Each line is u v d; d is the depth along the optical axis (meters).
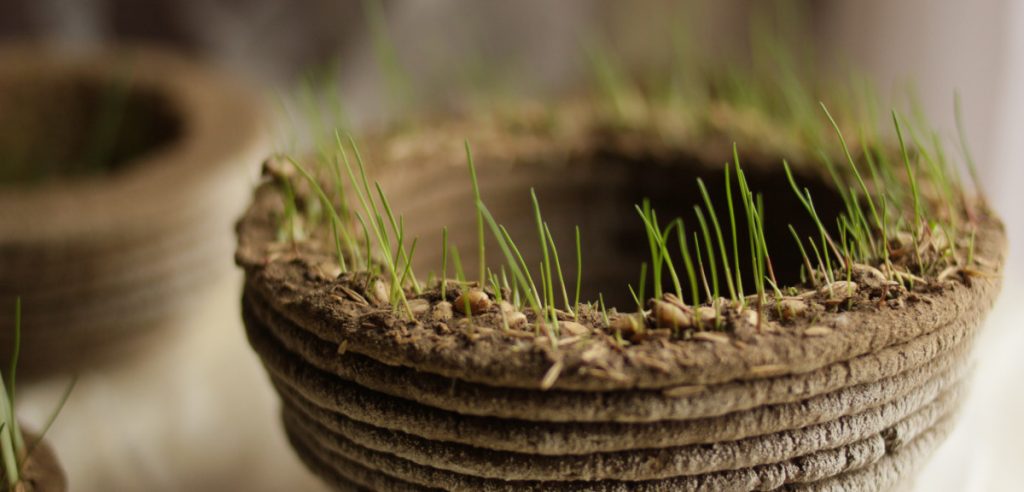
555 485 0.32
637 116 0.42
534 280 0.41
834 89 0.45
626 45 0.60
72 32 0.56
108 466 0.42
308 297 0.33
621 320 0.32
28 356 0.43
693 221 0.41
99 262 0.42
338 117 0.40
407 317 0.32
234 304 0.49
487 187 0.41
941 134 0.52
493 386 0.31
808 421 0.32
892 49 0.54
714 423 0.31
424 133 0.41
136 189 0.43
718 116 0.42
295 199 0.37
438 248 0.40
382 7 0.56
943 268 0.34
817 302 0.33
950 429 0.35
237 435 0.44
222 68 0.58
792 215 0.39
